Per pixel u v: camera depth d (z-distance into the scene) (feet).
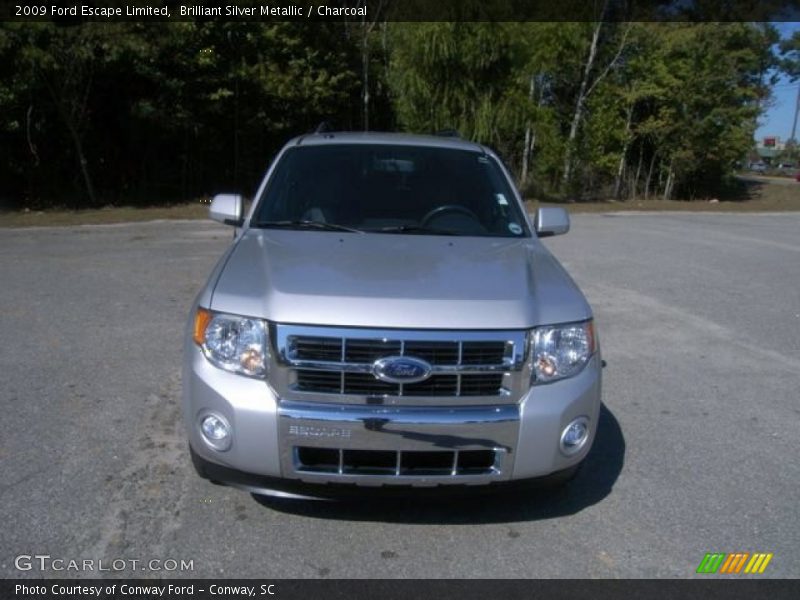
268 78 67.46
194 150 73.00
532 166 94.68
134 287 27.96
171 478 12.68
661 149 104.17
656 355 21.40
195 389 10.71
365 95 81.30
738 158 107.86
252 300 10.69
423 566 10.48
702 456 14.52
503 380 10.46
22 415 15.19
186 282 29.12
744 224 63.87
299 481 10.46
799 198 115.65
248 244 13.00
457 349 10.28
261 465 10.36
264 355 10.41
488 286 11.14
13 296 26.04
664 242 47.26
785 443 15.28
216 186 75.72
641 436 15.43
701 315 26.43
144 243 40.73
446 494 10.57
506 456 10.46
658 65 97.04
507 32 75.25
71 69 56.90
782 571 10.67
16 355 19.15
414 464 10.41
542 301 11.13
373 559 10.59
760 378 19.53
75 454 13.46
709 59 98.43
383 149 15.98
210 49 63.93
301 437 10.18
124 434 14.38
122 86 65.82
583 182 98.48
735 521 12.03
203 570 10.21
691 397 17.93
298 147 16.05
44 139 66.18
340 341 10.18
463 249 13.03
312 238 13.30
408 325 10.19
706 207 87.10
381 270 11.55
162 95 63.87
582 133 96.58
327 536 11.11
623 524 11.82
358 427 10.07
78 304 24.98
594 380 11.12
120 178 71.36
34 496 11.92
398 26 76.18
